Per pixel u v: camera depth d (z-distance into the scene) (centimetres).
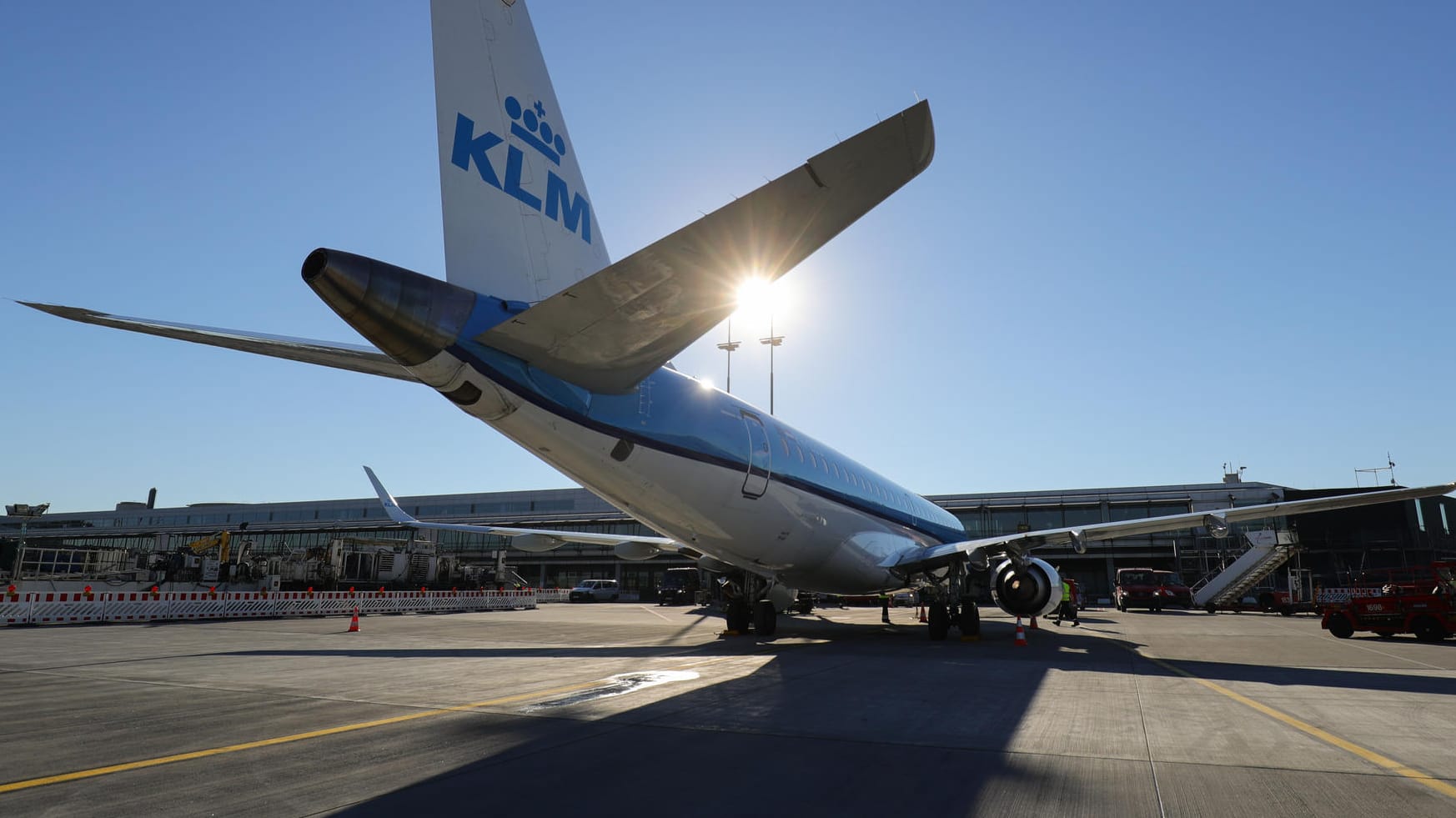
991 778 469
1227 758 523
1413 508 4888
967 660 1156
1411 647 1560
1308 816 399
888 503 1878
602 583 5328
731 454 1273
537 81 1027
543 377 912
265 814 389
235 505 7900
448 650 1292
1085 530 1540
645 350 827
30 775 464
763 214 564
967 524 5703
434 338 781
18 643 1398
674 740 571
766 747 548
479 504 7206
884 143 520
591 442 1016
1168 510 5338
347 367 848
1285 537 3884
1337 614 1866
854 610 3844
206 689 823
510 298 938
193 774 467
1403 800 429
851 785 451
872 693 805
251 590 3284
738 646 1413
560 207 1028
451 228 892
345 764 494
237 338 752
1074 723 646
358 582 3731
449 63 926
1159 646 1508
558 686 848
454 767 487
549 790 436
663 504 1202
